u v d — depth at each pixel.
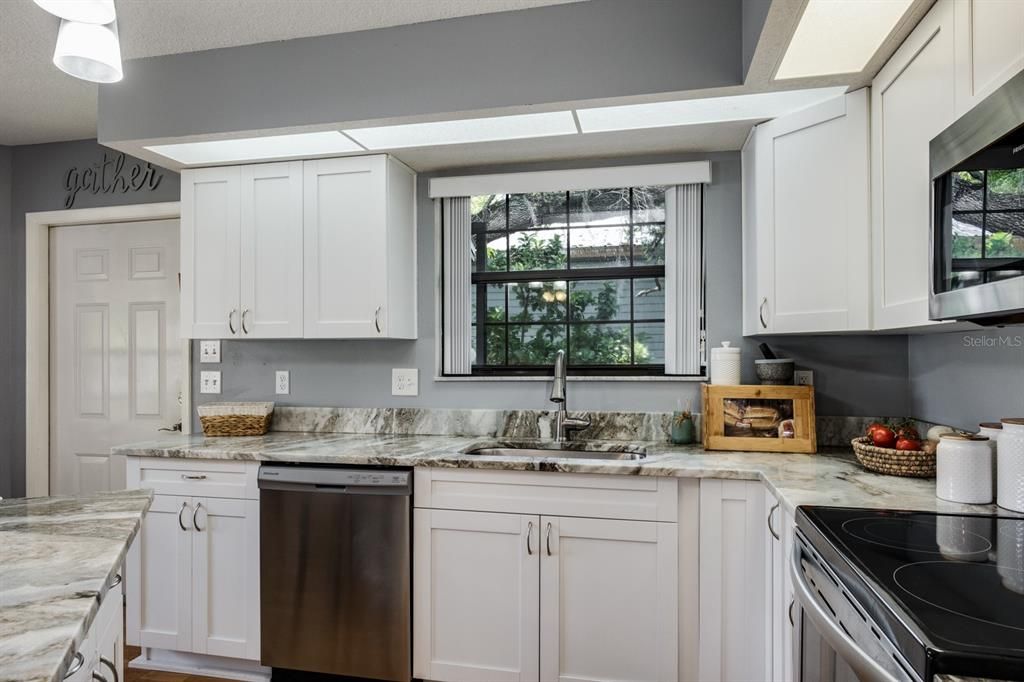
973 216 1.18
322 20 2.12
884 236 1.78
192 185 2.69
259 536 2.25
